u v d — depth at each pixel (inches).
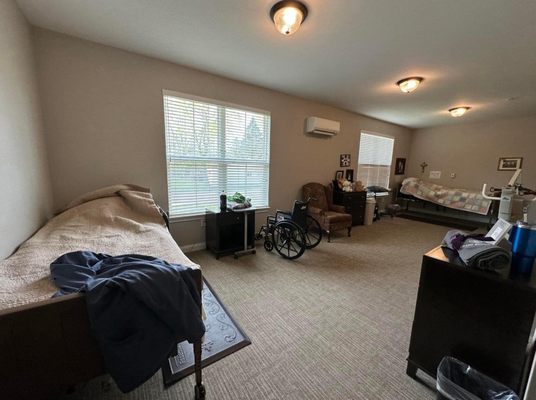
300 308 79.4
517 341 39.4
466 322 44.9
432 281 48.6
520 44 84.4
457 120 214.5
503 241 46.6
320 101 164.7
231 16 72.3
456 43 84.8
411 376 53.6
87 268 43.5
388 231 178.2
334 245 144.5
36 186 73.4
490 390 41.8
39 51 81.2
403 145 252.8
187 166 119.1
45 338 32.7
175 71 108.0
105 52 92.4
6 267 46.1
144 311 35.7
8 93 58.4
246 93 131.0
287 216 129.0
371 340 65.2
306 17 70.8
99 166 96.6
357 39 83.4
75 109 89.7
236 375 53.3
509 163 201.6
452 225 199.2
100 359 36.9
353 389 50.5
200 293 45.1
